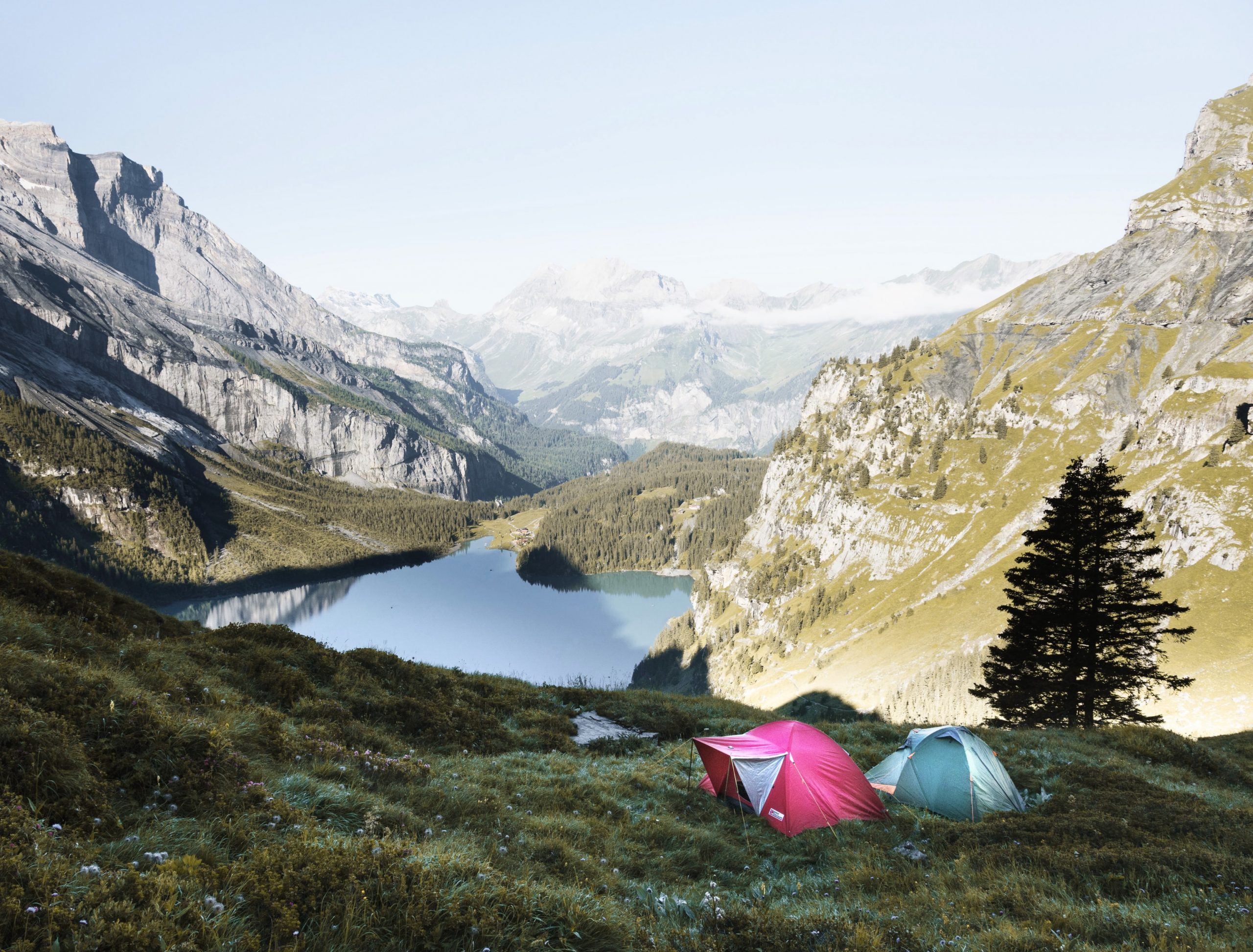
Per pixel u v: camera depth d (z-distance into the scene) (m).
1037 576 37.12
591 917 8.52
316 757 13.50
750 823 17.67
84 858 6.66
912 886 13.00
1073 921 10.20
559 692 30.36
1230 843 14.24
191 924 6.17
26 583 17.53
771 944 8.76
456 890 7.98
